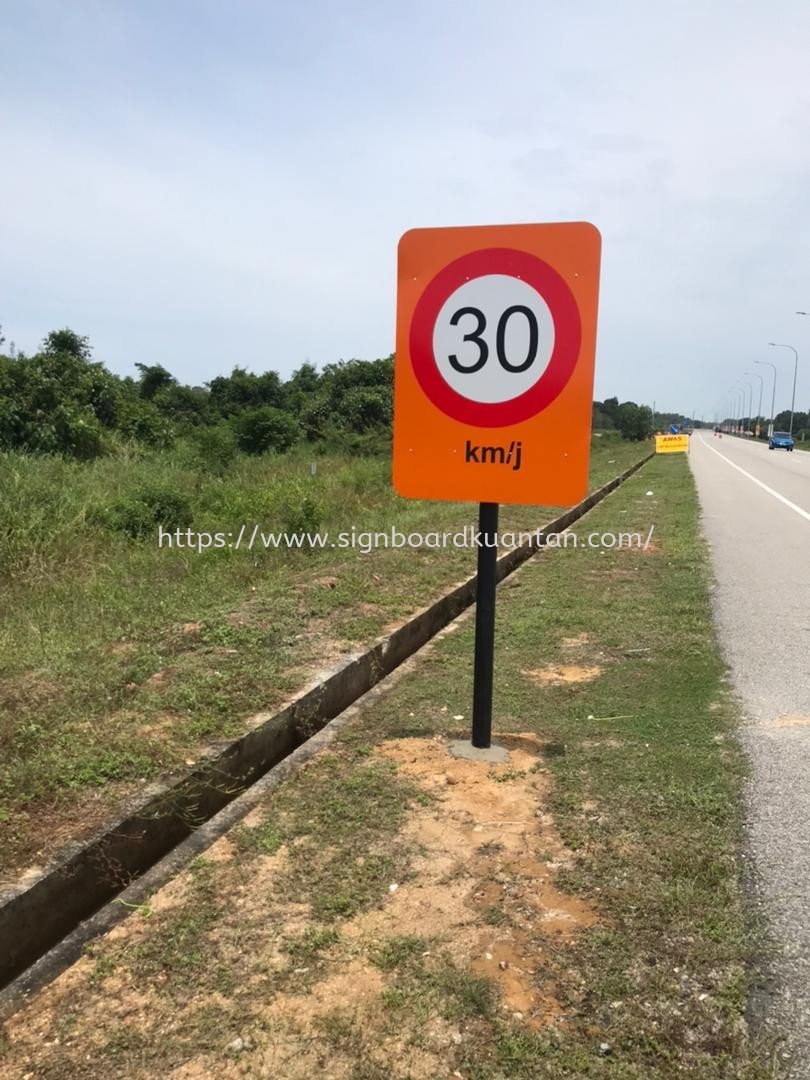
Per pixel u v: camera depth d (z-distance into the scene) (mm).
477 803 2744
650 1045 1676
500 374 2932
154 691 3531
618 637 4973
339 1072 1595
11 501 7504
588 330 2818
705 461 30469
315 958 1935
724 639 5031
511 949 1972
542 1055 1643
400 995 1802
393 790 2838
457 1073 1596
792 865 2381
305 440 23875
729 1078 1599
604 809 2701
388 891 2215
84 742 2965
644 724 3541
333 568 6414
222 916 2100
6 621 4695
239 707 3465
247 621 4703
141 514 7992
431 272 2984
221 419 26984
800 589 6594
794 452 44281
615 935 2025
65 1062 1629
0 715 3127
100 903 2379
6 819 2445
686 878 2279
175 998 1806
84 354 20953
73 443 13844
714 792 2826
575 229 2803
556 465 2904
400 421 3084
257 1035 1689
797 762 3133
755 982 1872
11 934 2066
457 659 4551
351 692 4117
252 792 2846
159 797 2664
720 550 8672
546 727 3500
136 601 5145
